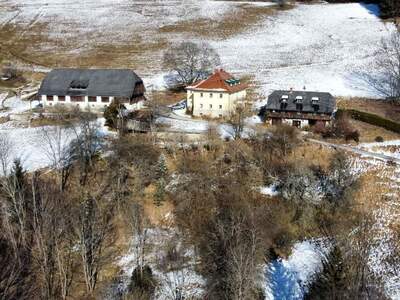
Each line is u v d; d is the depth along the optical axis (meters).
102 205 76.31
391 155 86.56
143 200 77.50
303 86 118.00
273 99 97.75
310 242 72.31
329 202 76.88
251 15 174.62
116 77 111.75
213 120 100.69
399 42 139.25
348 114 98.44
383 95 111.38
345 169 80.81
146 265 67.69
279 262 69.00
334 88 116.12
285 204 76.12
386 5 163.12
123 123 94.00
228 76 107.25
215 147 87.00
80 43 157.25
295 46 147.62
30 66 142.62
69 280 65.62
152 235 72.94
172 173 82.50
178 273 67.31
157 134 91.44
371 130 94.25
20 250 67.06
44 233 67.75
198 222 74.44
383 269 66.44
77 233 68.88
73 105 108.44
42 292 63.50
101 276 67.19
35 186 75.81
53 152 84.31
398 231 72.19
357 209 75.81
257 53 143.75
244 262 58.25
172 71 133.88
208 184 79.69
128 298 63.16
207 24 168.25
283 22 167.38
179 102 112.88
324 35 154.25
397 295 62.28
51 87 111.94
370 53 137.38
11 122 106.06
